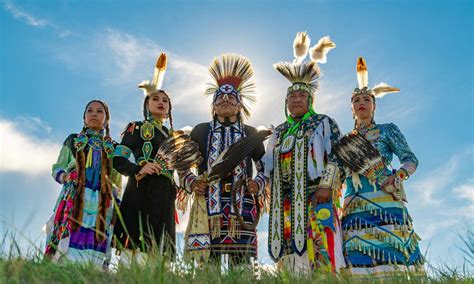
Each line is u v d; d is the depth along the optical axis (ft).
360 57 16.11
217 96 15.01
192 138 15.05
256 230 14.12
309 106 15.07
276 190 14.39
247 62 15.90
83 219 13.75
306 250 13.60
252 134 14.53
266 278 10.45
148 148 14.52
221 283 9.77
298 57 16.35
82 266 10.01
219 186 14.07
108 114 15.23
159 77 15.97
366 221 14.06
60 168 14.75
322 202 13.64
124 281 8.92
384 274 13.21
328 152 14.17
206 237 13.76
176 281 8.92
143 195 13.98
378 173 14.21
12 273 8.86
